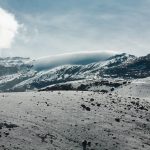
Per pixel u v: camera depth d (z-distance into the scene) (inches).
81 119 2011.6
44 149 1627.7
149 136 1979.6
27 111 2037.4
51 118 1964.8
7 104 2148.1
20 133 1726.1
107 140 1819.6
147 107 2486.5
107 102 2415.1
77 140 1775.3
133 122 2129.7
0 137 1654.8
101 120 2048.5
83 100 2381.9
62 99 2362.2
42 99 2337.6
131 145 1818.4
